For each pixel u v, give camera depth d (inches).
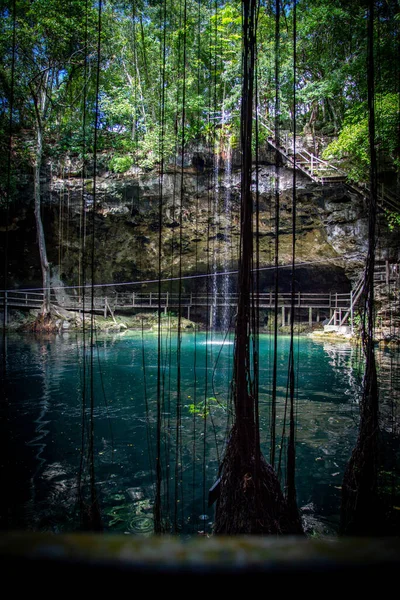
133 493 121.3
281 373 305.0
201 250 714.8
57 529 99.8
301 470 137.7
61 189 648.4
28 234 703.7
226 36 450.0
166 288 784.3
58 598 9.4
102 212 678.5
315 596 9.4
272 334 651.5
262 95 438.9
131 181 644.1
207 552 10.2
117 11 489.7
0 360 349.1
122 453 151.4
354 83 450.3
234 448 75.4
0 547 10.3
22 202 644.1
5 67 474.9
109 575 9.4
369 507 91.5
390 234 532.1
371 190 89.9
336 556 10.1
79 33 489.1
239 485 72.9
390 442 157.5
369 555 10.1
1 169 512.4
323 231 639.1
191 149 601.0
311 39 454.3
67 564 9.6
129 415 198.7
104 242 729.0
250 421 75.4
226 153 601.9
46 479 129.9
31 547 10.3
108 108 555.8
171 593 9.3
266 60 402.0
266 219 635.5
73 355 385.1
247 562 9.8
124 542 10.8
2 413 200.4
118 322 692.7
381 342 441.1
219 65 442.0
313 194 607.2
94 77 529.3
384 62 286.0
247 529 70.0
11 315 613.6
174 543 10.8
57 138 626.8
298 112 592.7
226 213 641.6
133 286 788.6
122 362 354.0
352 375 297.0
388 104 324.8
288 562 9.8
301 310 743.1
